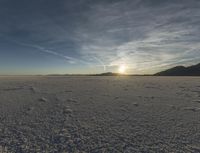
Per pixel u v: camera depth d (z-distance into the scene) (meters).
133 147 7.36
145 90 28.61
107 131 9.21
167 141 7.89
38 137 8.38
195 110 13.78
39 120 11.21
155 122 10.73
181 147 7.29
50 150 7.11
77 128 9.67
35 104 16.39
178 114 12.61
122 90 28.66
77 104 16.47
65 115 12.46
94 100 18.69
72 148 7.29
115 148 7.29
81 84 42.19
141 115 12.42
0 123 10.54
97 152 6.97
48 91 26.70
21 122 10.77
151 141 7.93
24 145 7.53
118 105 16.02
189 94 23.33
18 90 27.64
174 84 42.19
